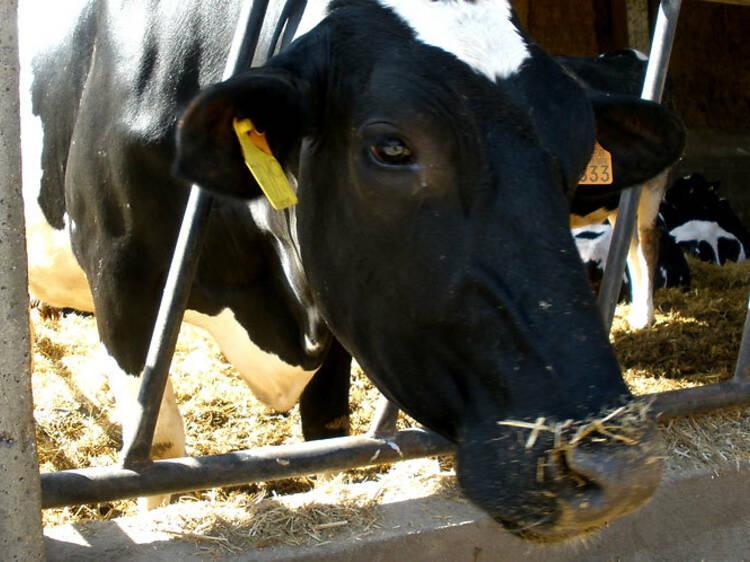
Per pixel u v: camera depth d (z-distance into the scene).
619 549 3.04
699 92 12.28
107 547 2.49
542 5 11.76
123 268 3.18
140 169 3.03
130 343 3.25
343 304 2.27
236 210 3.02
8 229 1.98
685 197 9.30
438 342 2.02
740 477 3.22
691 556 3.17
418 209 1.99
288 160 2.47
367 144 2.04
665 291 7.33
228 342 3.41
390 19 2.19
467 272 1.93
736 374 3.46
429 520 2.77
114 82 3.15
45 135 3.64
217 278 3.18
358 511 2.78
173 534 2.57
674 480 3.09
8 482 2.07
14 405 2.05
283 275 3.08
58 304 4.45
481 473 1.90
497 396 1.91
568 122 2.08
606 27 12.05
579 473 1.75
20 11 4.04
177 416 3.37
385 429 2.89
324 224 2.28
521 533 1.93
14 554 2.11
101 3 3.40
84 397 4.75
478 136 1.96
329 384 3.60
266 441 4.38
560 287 1.88
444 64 2.04
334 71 2.20
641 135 2.64
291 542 2.61
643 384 5.23
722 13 12.31
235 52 2.50
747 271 8.04
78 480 2.44
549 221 1.93
